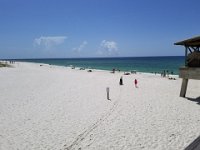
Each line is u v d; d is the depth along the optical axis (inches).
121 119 591.2
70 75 2049.7
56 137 474.6
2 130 522.6
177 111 660.1
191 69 791.7
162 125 533.3
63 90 1104.2
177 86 1211.2
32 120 597.0
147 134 476.7
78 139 461.1
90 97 908.0
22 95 965.8
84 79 1656.0
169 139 445.1
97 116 624.1
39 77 1819.6
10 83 1387.8
